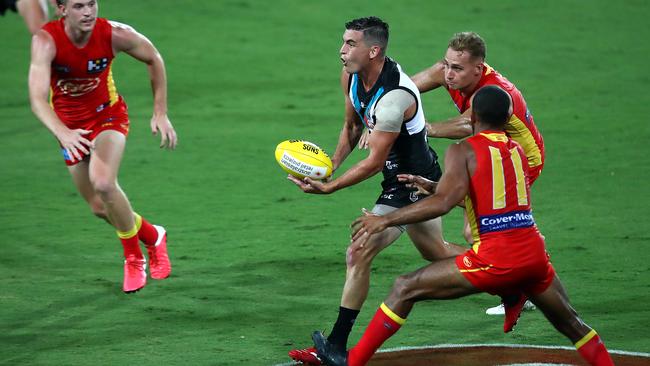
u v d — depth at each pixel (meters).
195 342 24.47
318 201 39.66
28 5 35.19
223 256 32.41
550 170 43.38
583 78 62.88
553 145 47.81
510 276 20.30
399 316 20.98
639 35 74.06
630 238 33.41
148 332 25.27
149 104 57.94
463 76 24.61
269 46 71.25
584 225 35.12
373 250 22.98
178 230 35.62
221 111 56.16
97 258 32.34
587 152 46.34
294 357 22.91
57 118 25.58
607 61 67.12
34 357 23.34
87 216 37.72
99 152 27.38
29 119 54.59
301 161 23.28
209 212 38.03
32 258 32.25
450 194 20.33
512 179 20.44
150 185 42.25
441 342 24.41
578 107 55.75
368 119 23.67
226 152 47.84
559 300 20.75
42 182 42.84
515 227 20.36
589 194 39.41
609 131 50.34
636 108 55.34
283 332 25.30
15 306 27.41
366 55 22.95
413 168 23.94
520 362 22.73
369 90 23.34
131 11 79.19
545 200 38.69
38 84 25.91
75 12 25.72
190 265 31.48
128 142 50.03
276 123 53.28
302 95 59.56
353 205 38.97
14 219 37.09
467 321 26.19
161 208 38.62
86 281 29.84
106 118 28.00
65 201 39.91
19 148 48.81
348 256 22.97
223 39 72.81
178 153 47.78
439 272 20.73
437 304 27.80
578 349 21.02
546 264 20.55
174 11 79.75
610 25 76.81
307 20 78.00
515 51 69.44
